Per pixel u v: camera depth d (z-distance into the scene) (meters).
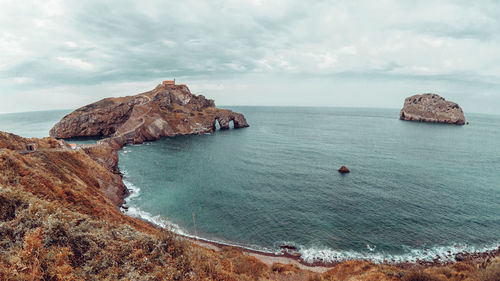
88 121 136.62
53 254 8.35
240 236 35.28
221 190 52.62
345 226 37.41
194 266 11.42
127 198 48.00
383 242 33.38
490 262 15.85
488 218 39.84
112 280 8.62
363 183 56.25
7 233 8.94
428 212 41.69
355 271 20.44
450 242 33.50
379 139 121.62
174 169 69.06
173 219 39.97
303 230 36.47
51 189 18.88
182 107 161.50
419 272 15.23
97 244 10.30
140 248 11.31
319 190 52.09
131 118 126.00
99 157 61.34
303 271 22.95
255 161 77.75
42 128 188.75
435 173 64.00
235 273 15.59
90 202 21.38
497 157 83.88
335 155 85.25
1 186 12.38
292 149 96.25
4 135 37.50
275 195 49.59
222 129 167.62
